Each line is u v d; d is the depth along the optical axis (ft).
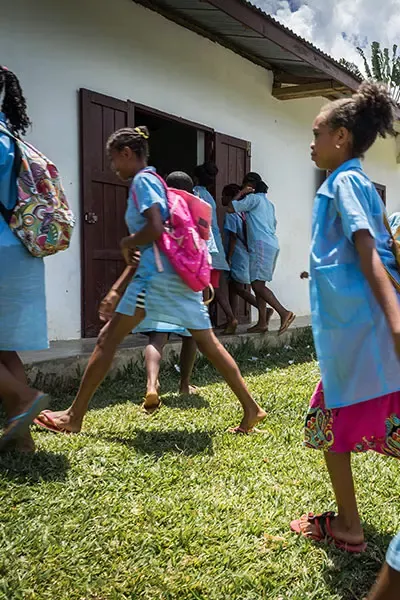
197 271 10.65
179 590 6.35
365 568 7.07
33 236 9.07
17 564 6.52
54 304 18.47
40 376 14.23
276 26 21.93
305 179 31.55
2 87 9.68
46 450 9.73
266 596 6.37
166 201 10.69
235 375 11.32
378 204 7.07
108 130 19.99
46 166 9.29
